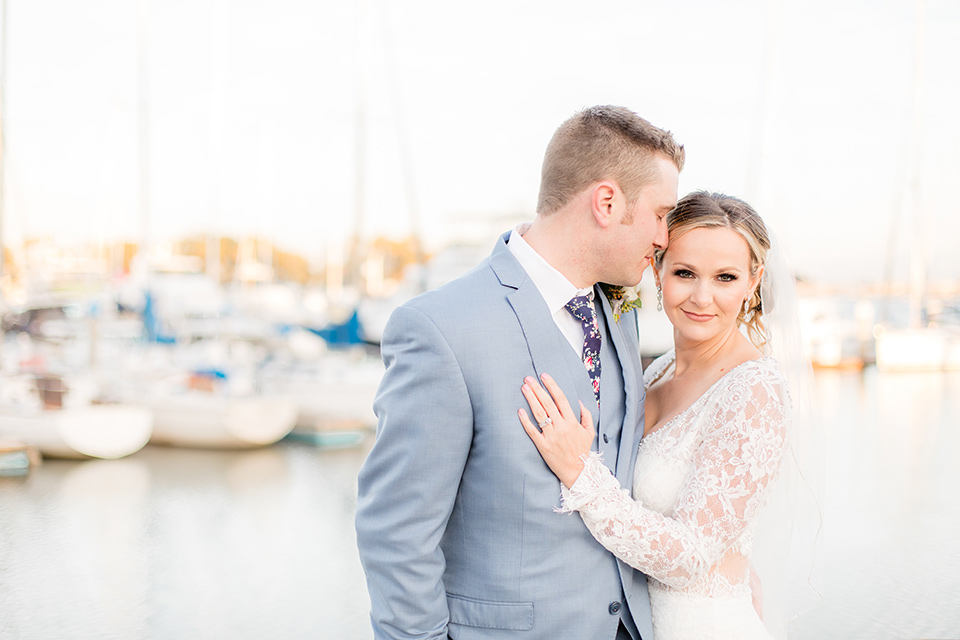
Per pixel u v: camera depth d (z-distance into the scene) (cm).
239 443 921
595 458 162
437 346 154
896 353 1600
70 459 866
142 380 1005
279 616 475
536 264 168
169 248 3055
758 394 171
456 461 156
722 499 165
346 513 693
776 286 199
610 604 163
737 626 177
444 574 166
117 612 480
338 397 1020
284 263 3534
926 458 859
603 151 160
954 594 492
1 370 1013
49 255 2089
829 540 595
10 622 463
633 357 189
